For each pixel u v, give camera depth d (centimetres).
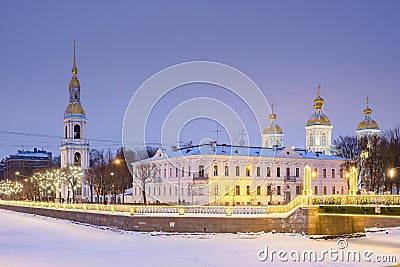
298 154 14788
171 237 7569
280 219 7838
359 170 14525
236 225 7688
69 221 10088
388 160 13300
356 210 7206
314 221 7612
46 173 15338
